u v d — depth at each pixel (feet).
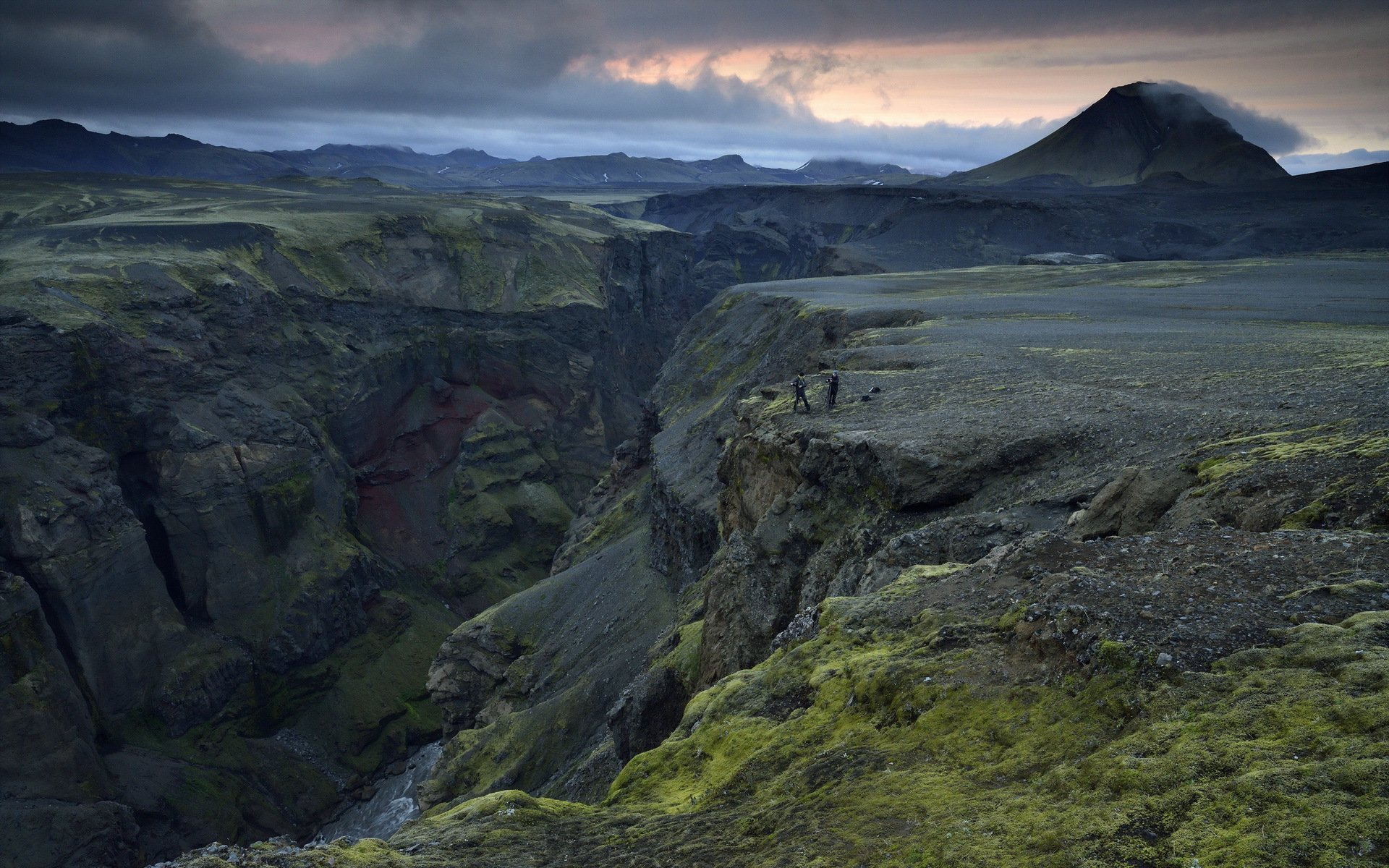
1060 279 408.67
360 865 51.70
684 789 59.36
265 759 385.09
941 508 101.24
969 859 36.14
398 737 424.46
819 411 142.20
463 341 633.20
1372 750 31.40
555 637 303.89
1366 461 62.85
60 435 373.81
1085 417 108.68
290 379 508.94
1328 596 44.80
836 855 40.34
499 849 55.01
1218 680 39.91
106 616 360.69
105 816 301.63
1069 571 57.11
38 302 403.95
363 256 641.81
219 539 421.18
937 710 49.21
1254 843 29.84
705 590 193.98
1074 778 38.52
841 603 70.08
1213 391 114.32
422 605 515.91
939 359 175.01
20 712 305.32
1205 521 63.82
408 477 579.48
